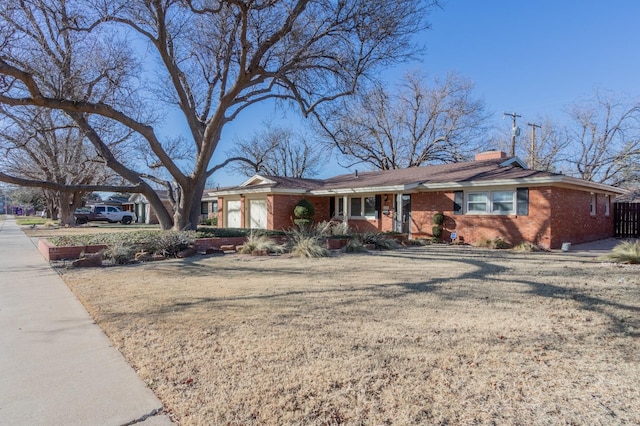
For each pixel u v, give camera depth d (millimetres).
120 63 12672
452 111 29734
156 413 2734
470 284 7105
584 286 6852
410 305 5555
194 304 5633
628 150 28656
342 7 11867
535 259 10852
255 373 3309
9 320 4977
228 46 14008
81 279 7797
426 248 14320
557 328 4512
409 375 3266
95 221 40281
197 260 10766
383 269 9000
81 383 3193
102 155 14273
